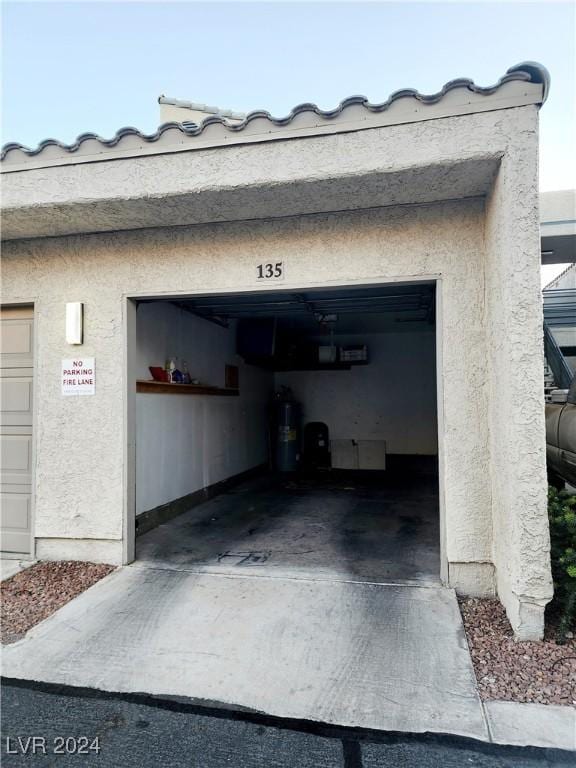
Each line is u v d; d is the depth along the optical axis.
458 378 3.42
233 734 2.07
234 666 2.57
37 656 2.71
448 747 1.97
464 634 2.81
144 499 5.16
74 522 4.14
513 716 2.13
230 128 3.20
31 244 4.28
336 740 2.02
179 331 6.20
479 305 3.41
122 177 3.41
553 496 3.49
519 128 2.77
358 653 2.65
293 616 3.07
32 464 4.28
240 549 4.48
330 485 8.22
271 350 8.00
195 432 6.57
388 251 3.56
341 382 10.40
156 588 3.55
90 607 3.27
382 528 5.29
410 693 2.31
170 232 3.99
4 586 3.66
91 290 4.16
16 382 4.38
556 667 2.46
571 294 6.75
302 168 3.12
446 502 3.43
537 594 2.67
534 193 2.72
